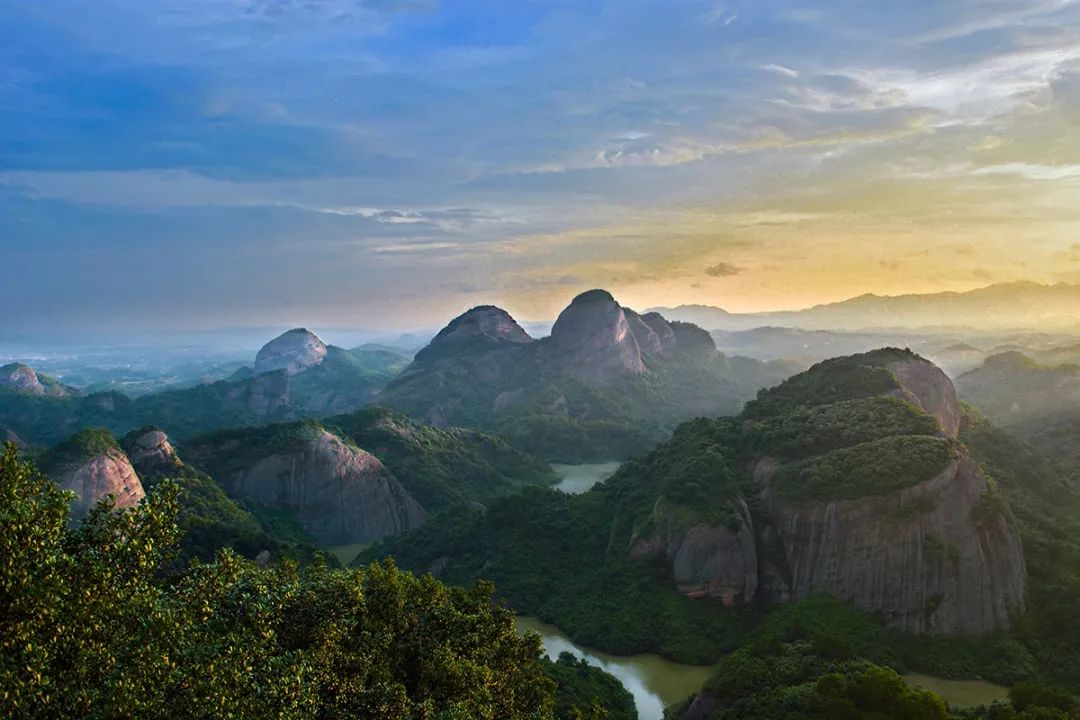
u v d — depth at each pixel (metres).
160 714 26.53
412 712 35.59
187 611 31.75
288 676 30.59
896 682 54.91
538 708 45.16
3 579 24.92
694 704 65.12
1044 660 75.12
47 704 24.64
